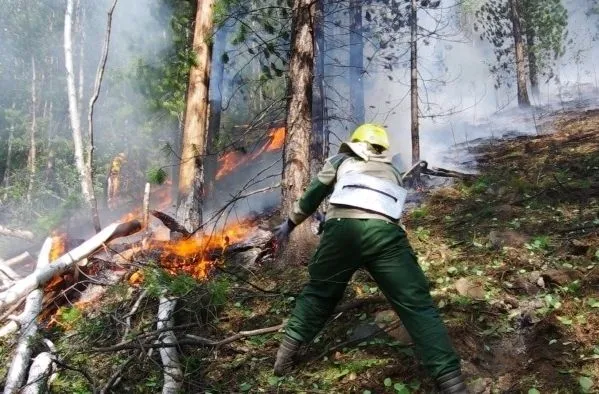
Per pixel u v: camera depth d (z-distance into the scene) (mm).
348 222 3025
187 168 7156
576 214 4930
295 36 5574
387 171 3209
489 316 3502
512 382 2898
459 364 2779
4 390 3367
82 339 4027
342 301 4020
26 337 3838
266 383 3309
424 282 2973
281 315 4082
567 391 2723
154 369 3539
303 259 5055
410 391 2969
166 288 4188
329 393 3088
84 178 6961
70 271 4953
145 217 6180
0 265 5258
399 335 3400
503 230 4816
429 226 5492
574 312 3352
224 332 3979
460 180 6996
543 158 7250
